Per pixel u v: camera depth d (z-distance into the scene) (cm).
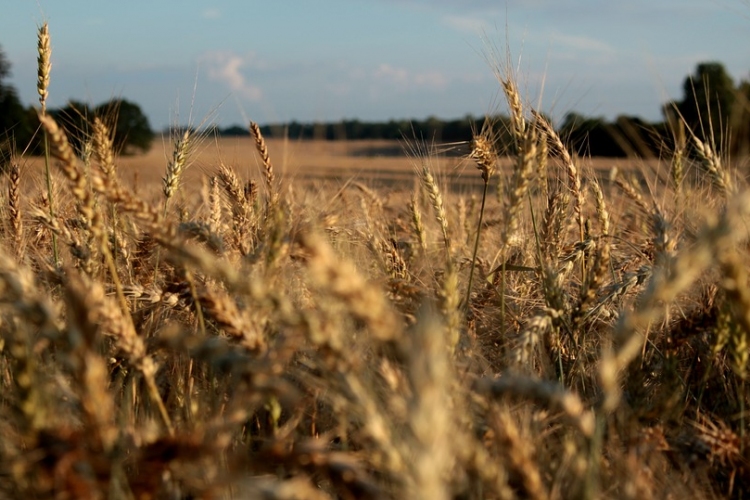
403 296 323
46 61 407
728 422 302
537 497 196
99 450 187
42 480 186
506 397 243
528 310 418
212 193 452
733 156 348
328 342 182
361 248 421
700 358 335
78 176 255
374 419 170
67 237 357
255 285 181
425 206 632
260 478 228
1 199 444
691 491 253
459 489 190
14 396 242
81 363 180
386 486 210
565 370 344
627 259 451
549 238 446
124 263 390
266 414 296
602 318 397
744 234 230
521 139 398
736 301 206
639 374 291
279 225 249
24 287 189
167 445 197
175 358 320
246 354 219
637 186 534
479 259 461
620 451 255
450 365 237
